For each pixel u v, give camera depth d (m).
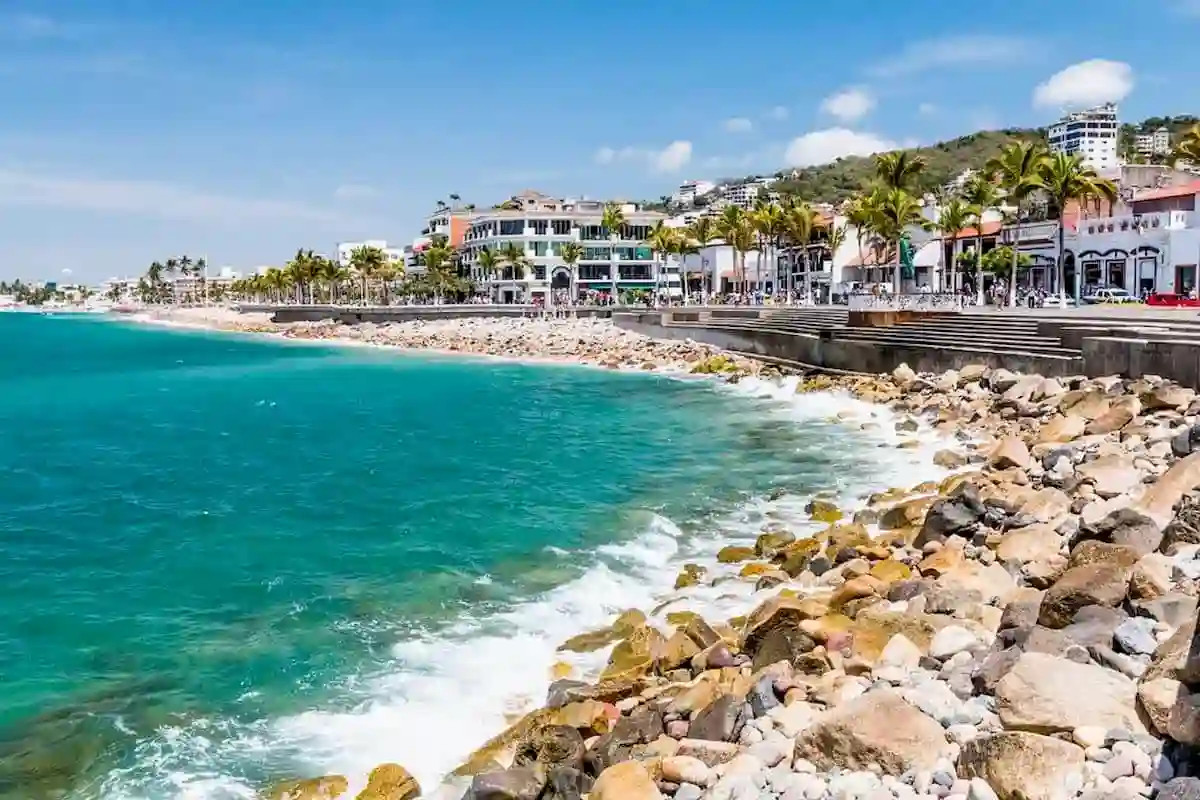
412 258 198.12
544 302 131.62
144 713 14.34
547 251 147.12
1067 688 8.74
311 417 51.56
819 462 31.58
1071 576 11.88
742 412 45.75
